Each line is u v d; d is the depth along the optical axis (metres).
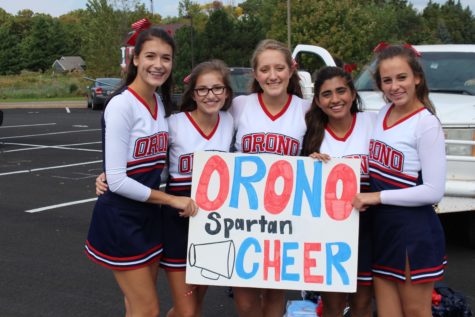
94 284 3.64
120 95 2.30
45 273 3.82
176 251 2.50
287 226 2.42
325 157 2.39
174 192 2.52
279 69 2.45
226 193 2.43
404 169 2.28
